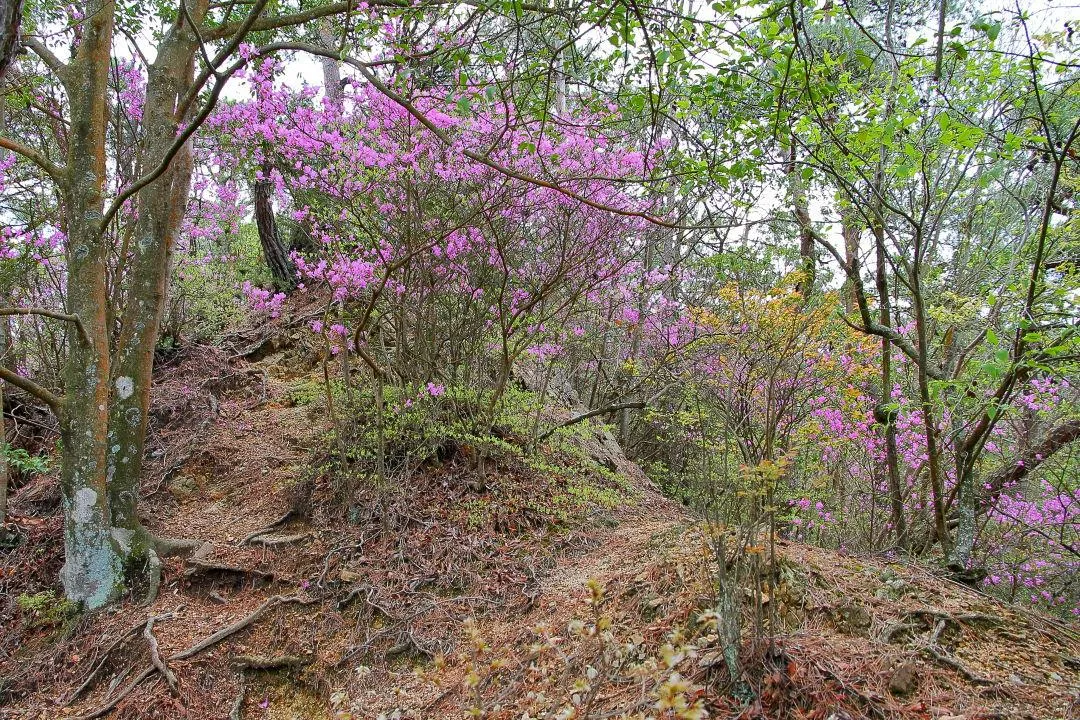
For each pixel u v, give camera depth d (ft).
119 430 15.11
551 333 18.98
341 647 12.92
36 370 23.40
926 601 9.55
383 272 16.61
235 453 20.11
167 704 11.95
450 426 17.67
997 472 17.63
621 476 20.31
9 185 20.71
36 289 22.99
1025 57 10.90
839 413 15.78
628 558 13.64
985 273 20.26
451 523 16.21
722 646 8.33
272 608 13.92
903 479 17.93
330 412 16.87
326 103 16.17
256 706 12.17
